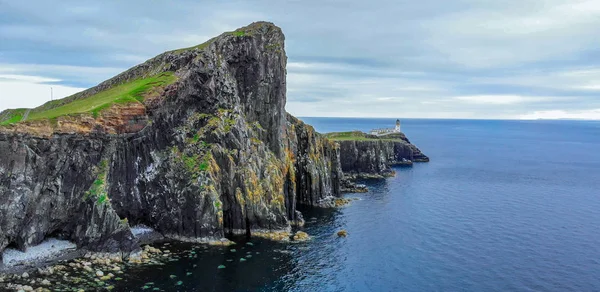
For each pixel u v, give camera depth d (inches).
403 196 5679.1
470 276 3038.9
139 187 3617.1
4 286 2485.2
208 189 3548.2
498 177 7672.2
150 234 3560.5
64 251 3048.7
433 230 4092.0
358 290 2770.7
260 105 4431.6
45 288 2504.9
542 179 7578.7
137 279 2711.6
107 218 3110.2
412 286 2856.8
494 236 3951.8
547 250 3602.4
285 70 4726.9
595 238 3954.2
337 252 3417.8
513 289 2854.3
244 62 4362.7
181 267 2952.8
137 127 3634.4
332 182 5590.6
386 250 3501.5
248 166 3892.7
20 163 2908.5
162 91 3855.8
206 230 3489.2
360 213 4699.8
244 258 3181.6
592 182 7327.8
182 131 3865.7
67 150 3196.4
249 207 3774.6
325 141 5753.0
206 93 4055.1
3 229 2819.9
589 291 2851.9
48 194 3090.6
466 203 5324.8
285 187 4328.3
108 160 3440.0
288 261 3174.2
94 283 2610.7
